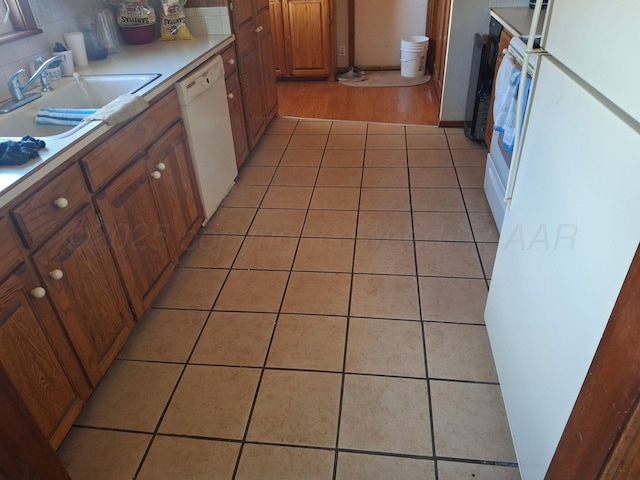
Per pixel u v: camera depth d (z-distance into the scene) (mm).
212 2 2701
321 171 3117
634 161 757
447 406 1543
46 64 1846
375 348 1766
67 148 1332
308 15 4699
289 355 1754
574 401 955
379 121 3904
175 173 2078
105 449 1456
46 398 1297
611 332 769
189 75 2221
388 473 1360
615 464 774
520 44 2016
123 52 2508
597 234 879
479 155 3242
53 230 1301
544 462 1113
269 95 3732
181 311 1983
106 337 1589
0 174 1184
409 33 5117
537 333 1188
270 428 1498
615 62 837
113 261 1604
